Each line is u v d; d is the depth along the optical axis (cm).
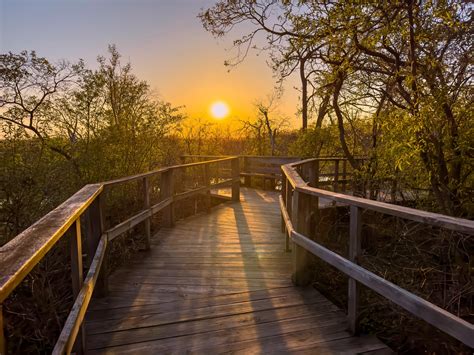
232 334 229
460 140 394
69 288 347
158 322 246
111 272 359
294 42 564
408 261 376
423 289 321
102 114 683
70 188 572
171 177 534
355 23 427
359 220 220
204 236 492
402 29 418
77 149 640
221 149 1673
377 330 288
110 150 669
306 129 1001
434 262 347
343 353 207
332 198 241
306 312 261
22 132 588
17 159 527
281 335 227
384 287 185
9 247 125
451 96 405
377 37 423
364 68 515
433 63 391
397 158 424
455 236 325
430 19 399
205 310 264
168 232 516
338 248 478
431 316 152
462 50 414
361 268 211
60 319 290
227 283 318
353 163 651
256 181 1100
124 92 736
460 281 294
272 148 1535
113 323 245
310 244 272
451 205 426
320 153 1028
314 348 212
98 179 620
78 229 194
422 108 378
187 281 323
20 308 277
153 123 734
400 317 293
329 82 630
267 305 272
